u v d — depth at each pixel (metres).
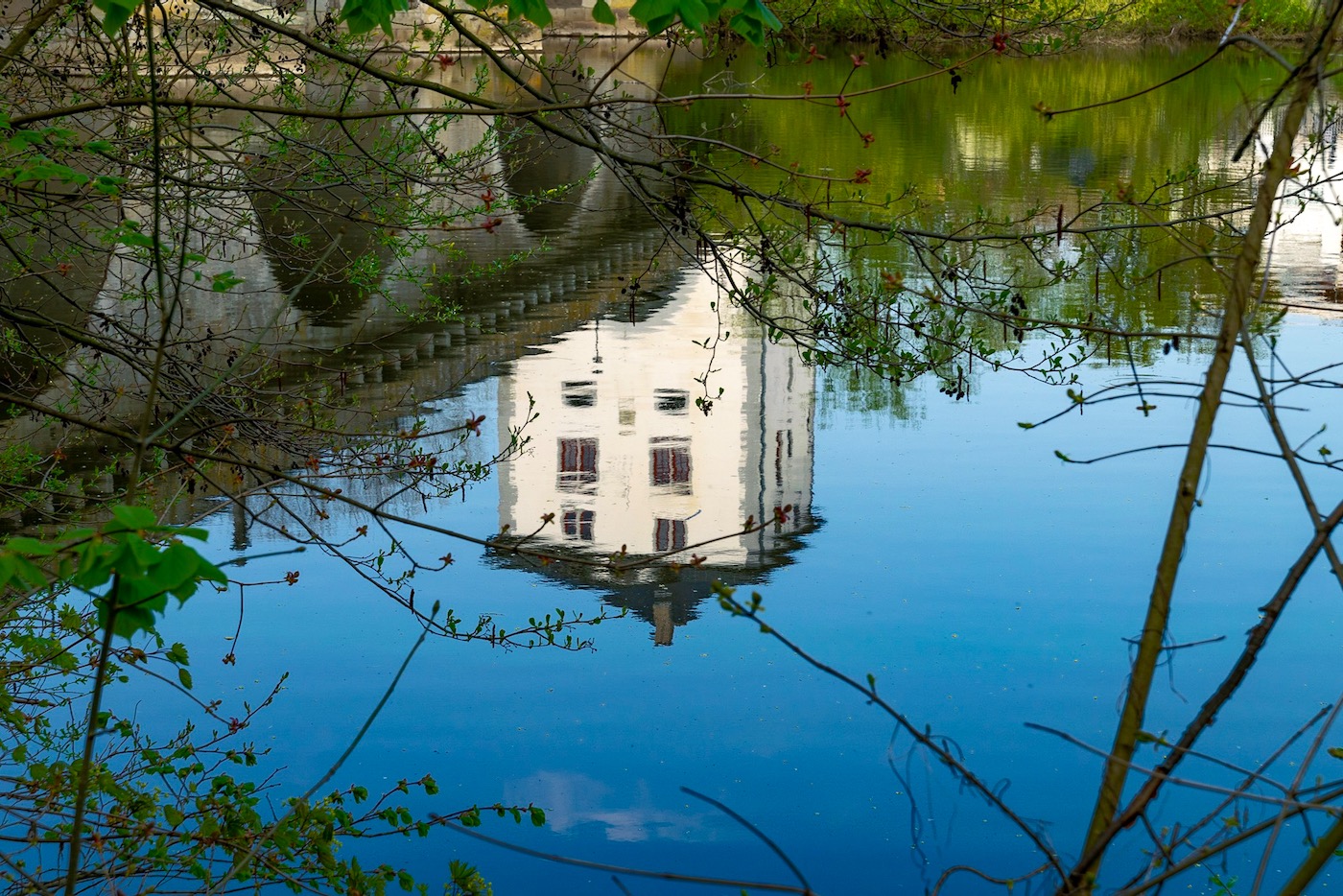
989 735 9.02
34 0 6.44
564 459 18.20
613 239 25.50
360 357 16.88
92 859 4.75
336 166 6.55
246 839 4.72
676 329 21.39
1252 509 13.25
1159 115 40.28
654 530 18.42
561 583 12.55
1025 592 11.35
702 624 10.90
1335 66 2.57
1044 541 12.49
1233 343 2.58
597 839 7.96
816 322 5.80
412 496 14.20
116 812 4.81
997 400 16.97
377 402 16.17
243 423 6.21
